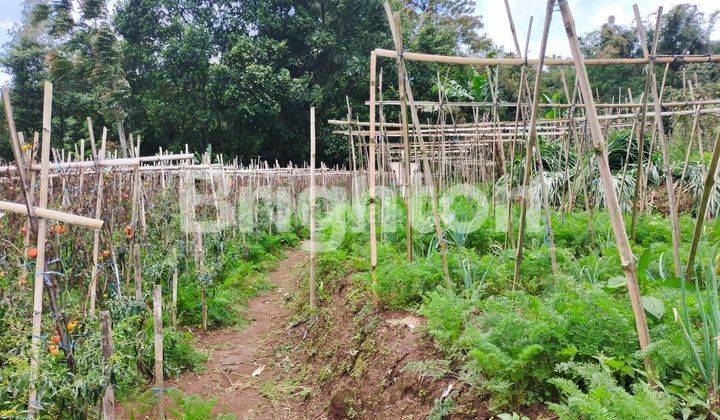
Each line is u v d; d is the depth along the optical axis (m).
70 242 4.53
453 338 2.98
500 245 4.91
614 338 2.36
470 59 3.83
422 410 2.81
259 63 20.28
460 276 3.96
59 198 4.69
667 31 23.55
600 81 24.14
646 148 8.27
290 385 4.30
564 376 2.41
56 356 2.99
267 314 6.48
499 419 2.41
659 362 2.20
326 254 6.18
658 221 5.11
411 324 3.59
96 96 19.00
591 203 7.41
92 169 4.75
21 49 23.03
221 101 20.03
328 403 3.70
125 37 21.00
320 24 21.89
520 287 3.66
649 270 3.62
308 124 22.69
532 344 2.46
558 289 3.29
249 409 3.99
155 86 20.88
